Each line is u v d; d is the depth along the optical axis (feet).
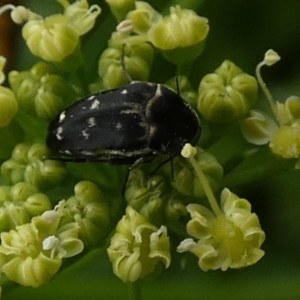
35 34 0.28
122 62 0.28
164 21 0.28
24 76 0.28
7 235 0.27
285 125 0.28
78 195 0.27
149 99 0.27
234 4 0.32
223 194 0.27
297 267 0.31
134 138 0.27
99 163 0.28
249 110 0.28
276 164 0.28
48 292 0.29
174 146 0.27
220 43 0.32
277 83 0.32
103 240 0.28
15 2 0.30
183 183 0.27
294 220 0.31
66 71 0.28
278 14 0.32
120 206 0.28
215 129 0.28
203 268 0.27
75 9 0.28
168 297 0.30
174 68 0.29
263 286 0.30
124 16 0.29
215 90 0.28
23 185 0.28
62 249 0.27
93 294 0.30
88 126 0.27
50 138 0.28
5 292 0.27
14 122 0.28
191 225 0.27
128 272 0.27
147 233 0.27
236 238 0.27
